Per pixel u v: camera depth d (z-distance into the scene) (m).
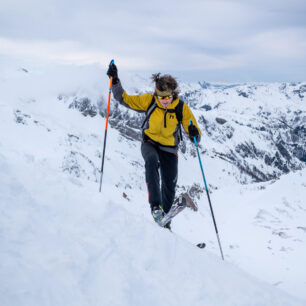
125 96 3.90
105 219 3.07
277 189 17.48
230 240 12.09
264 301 2.90
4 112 76.44
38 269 2.04
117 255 2.57
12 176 3.22
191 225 13.64
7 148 4.45
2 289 1.74
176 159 4.09
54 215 2.83
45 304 1.79
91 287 2.12
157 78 3.78
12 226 2.39
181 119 3.98
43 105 119.56
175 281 2.66
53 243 2.38
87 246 2.52
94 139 86.75
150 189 3.70
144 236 3.03
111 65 3.86
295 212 14.96
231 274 3.25
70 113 113.25
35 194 3.07
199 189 20.38
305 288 8.23
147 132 3.98
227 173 106.19
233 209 16.28
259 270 9.52
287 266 9.72
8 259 2.00
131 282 2.34
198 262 3.10
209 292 2.68
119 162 54.69
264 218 14.16
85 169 17.06
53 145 59.22
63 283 2.02
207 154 113.88
